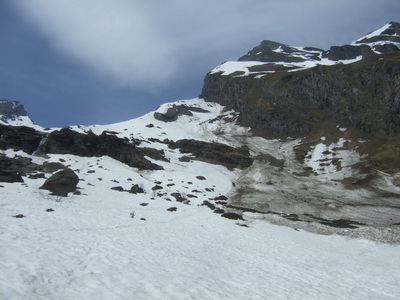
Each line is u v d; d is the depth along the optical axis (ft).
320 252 80.94
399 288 54.34
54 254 42.55
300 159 250.16
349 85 288.92
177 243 67.77
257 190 190.39
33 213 72.79
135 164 206.49
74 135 202.80
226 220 111.14
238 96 361.30
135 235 68.08
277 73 359.05
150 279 39.88
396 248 94.73
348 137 259.60
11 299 26.53
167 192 162.81
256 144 281.54
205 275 47.11
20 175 119.65
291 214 146.10
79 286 33.17
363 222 136.46
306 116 297.94
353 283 55.21
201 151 254.47
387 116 255.09
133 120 345.10
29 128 198.59
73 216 77.30
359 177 207.62
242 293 41.93
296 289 47.55
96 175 168.25
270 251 75.10
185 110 361.10
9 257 37.24
